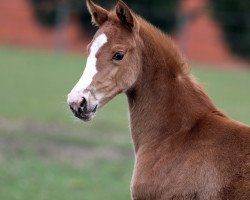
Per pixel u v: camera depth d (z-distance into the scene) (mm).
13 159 13922
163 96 7652
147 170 7492
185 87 7668
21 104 19906
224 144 7211
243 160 7043
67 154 14750
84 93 7281
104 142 15961
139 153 7730
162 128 7625
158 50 7668
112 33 7461
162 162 7434
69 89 23203
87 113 7297
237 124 7355
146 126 7723
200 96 7680
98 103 7379
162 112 7648
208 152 7227
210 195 7094
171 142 7512
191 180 7191
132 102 7828
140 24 7703
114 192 12133
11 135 15953
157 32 7773
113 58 7406
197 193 7160
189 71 7785
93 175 13188
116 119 18781
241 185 6969
